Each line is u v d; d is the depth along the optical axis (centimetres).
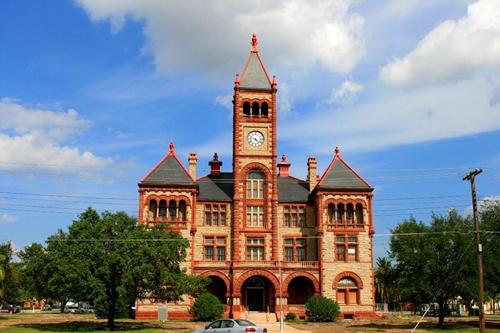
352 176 7869
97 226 5409
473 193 4684
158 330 5247
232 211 7925
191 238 7444
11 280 8069
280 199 8088
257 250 7769
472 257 5791
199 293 7131
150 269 5278
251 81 8269
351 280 7519
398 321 6956
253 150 8050
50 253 5297
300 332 5209
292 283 7812
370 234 7650
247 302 7669
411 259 5884
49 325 5881
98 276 5291
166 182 7556
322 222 7631
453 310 9819
